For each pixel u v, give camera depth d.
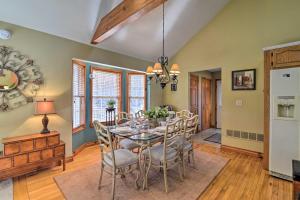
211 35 4.16
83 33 3.20
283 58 2.51
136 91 5.11
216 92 6.51
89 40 3.39
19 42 2.61
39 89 2.82
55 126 3.01
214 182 2.42
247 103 3.58
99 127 2.15
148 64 4.87
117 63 4.04
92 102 4.28
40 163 2.53
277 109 2.55
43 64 2.85
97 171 2.74
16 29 2.58
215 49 4.09
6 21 2.50
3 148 2.27
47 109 2.63
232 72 3.79
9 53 2.52
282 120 2.51
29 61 2.70
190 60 4.63
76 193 2.12
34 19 2.64
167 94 5.27
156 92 5.16
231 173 2.69
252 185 2.33
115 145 2.87
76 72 3.76
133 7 2.41
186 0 3.44
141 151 2.43
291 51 2.44
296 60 2.39
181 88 4.90
